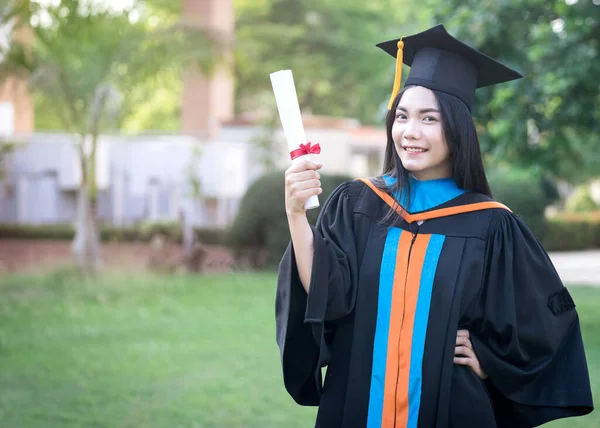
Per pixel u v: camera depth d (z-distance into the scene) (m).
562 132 8.52
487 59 2.66
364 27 30.77
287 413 5.38
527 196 16.47
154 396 5.80
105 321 8.92
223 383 6.20
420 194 2.62
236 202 17.50
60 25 10.32
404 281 2.53
